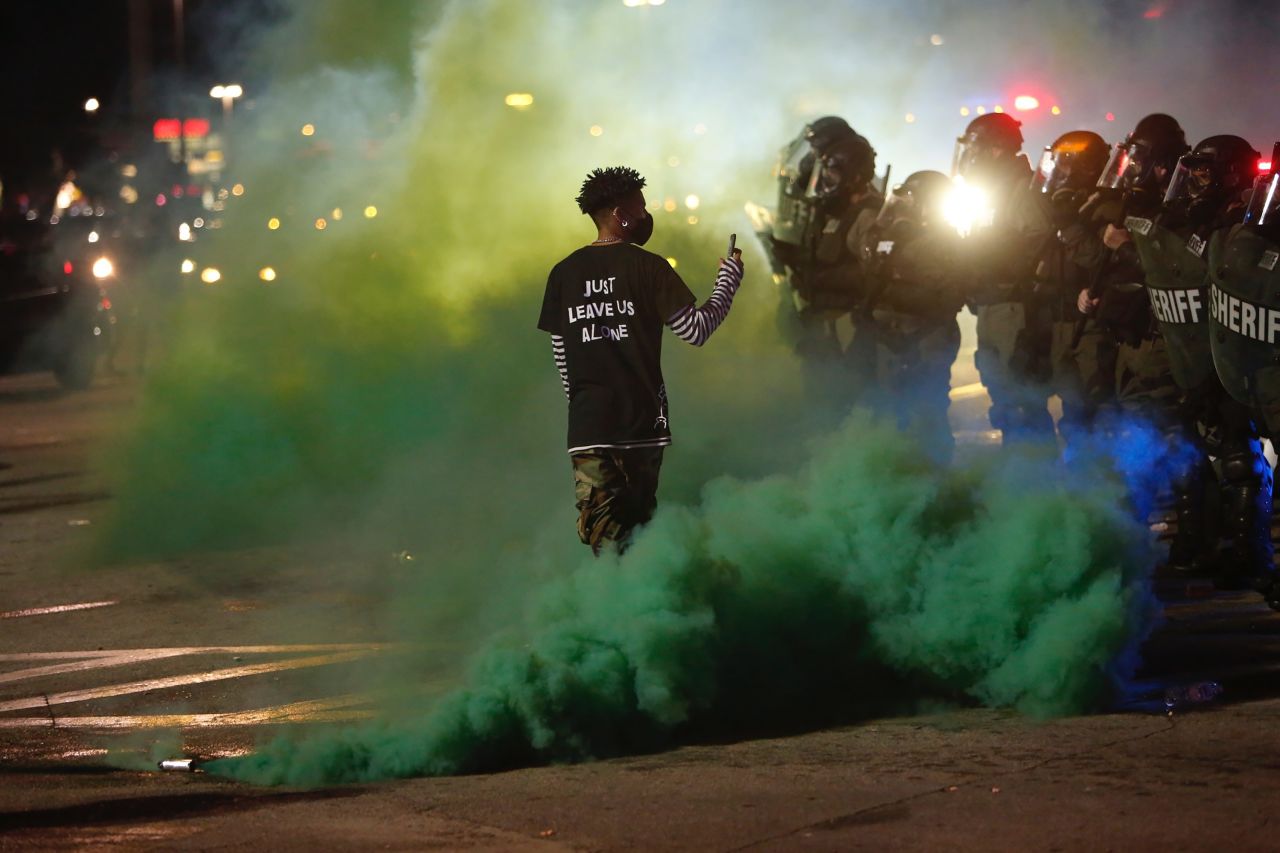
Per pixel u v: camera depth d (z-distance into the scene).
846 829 8.50
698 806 9.05
